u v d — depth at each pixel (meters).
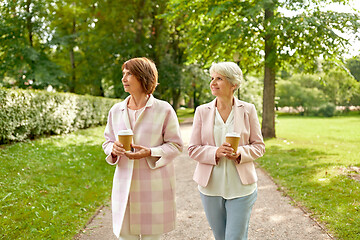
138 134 2.38
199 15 12.43
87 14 21.45
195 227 3.97
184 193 5.60
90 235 3.68
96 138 11.82
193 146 2.56
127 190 2.29
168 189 2.41
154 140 2.40
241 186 2.42
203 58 13.02
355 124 25.56
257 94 21.33
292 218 4.03
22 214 4.00
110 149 2.36
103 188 5.67
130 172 2.32
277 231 3.67
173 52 25.72
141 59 2.42
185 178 6.82
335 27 10.45
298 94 45.19
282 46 10.86
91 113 14.71
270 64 11.39
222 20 12.09
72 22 22.05
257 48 12.62
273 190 5.40
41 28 19.12
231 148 2.26
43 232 3.58
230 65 2.45
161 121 2.42
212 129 2.52
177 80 23.14
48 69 19.50
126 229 2.35
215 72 2.47
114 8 20.55
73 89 22.95
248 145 2.48
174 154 2.39
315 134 16.70
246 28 10.71
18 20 17.98
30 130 9.05
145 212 2.34
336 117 40.62
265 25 10.57
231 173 2.44
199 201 5.08
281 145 10.82
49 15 19.19
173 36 25.19
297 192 5.08
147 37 23.00
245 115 2.54
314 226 3.71
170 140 2.46
